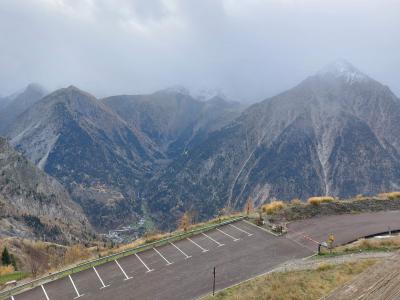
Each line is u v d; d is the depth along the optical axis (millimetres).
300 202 51688
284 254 35875
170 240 42844
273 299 22438
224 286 30625
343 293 5930
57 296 32625
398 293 5598
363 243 33531
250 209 53750
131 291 31969
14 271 60875
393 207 47844
